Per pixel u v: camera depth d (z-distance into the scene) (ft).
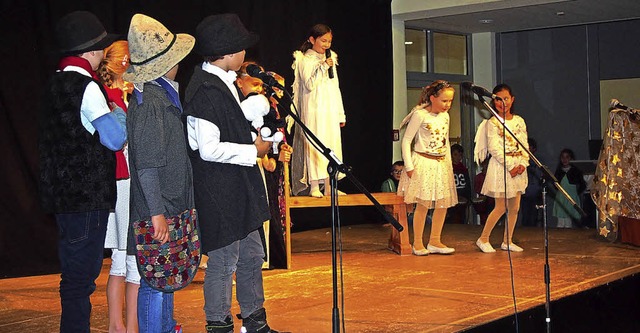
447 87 20.93
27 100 20.44
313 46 21.79
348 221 30.55
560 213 34.01
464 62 37.24
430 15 31.94
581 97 36.50
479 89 16.02
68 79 10.23
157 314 10.67
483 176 32.68
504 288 16.22
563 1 29.84
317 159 21.07
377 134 31.55
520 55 37.45
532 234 25.77
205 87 10.77
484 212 32.81
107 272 19.42
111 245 11.48
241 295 11.64
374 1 31.19
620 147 22.77
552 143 37.14
